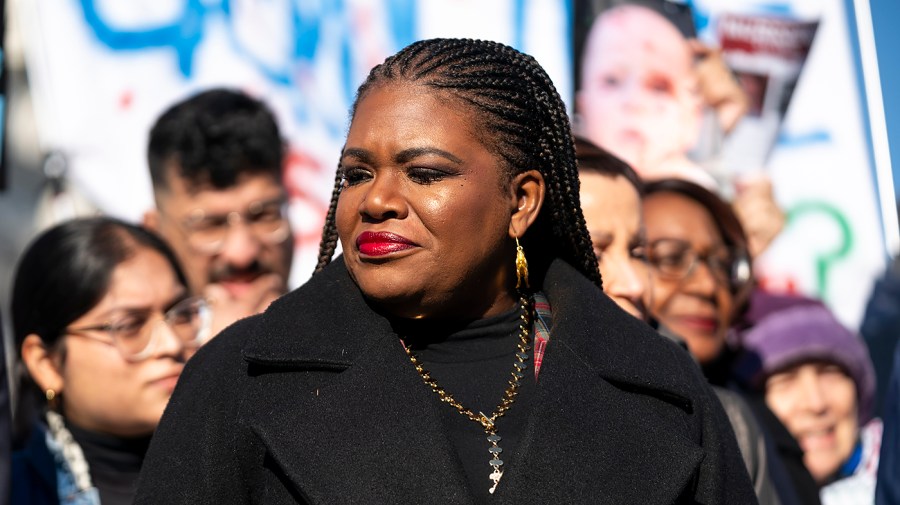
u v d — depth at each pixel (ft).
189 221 27.17
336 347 13.56
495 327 14.19
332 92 30.50
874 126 35.63
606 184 18.66
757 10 34.81
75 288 20.76
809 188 35.04
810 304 32.09
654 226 24.75
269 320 13.80
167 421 13.67
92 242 21.13
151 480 13.26
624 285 18.34
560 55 32.48
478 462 13.21
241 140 27.12
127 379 20.75
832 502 31.96
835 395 31.32
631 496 13.19
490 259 13.65
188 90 29.17
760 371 30.73
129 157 28.66
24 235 28.48
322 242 15.07
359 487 12.60
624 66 33.06
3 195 28.37
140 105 28.84
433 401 13.29
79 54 28.48
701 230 24.88
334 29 30.58
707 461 14.37
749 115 34.47
